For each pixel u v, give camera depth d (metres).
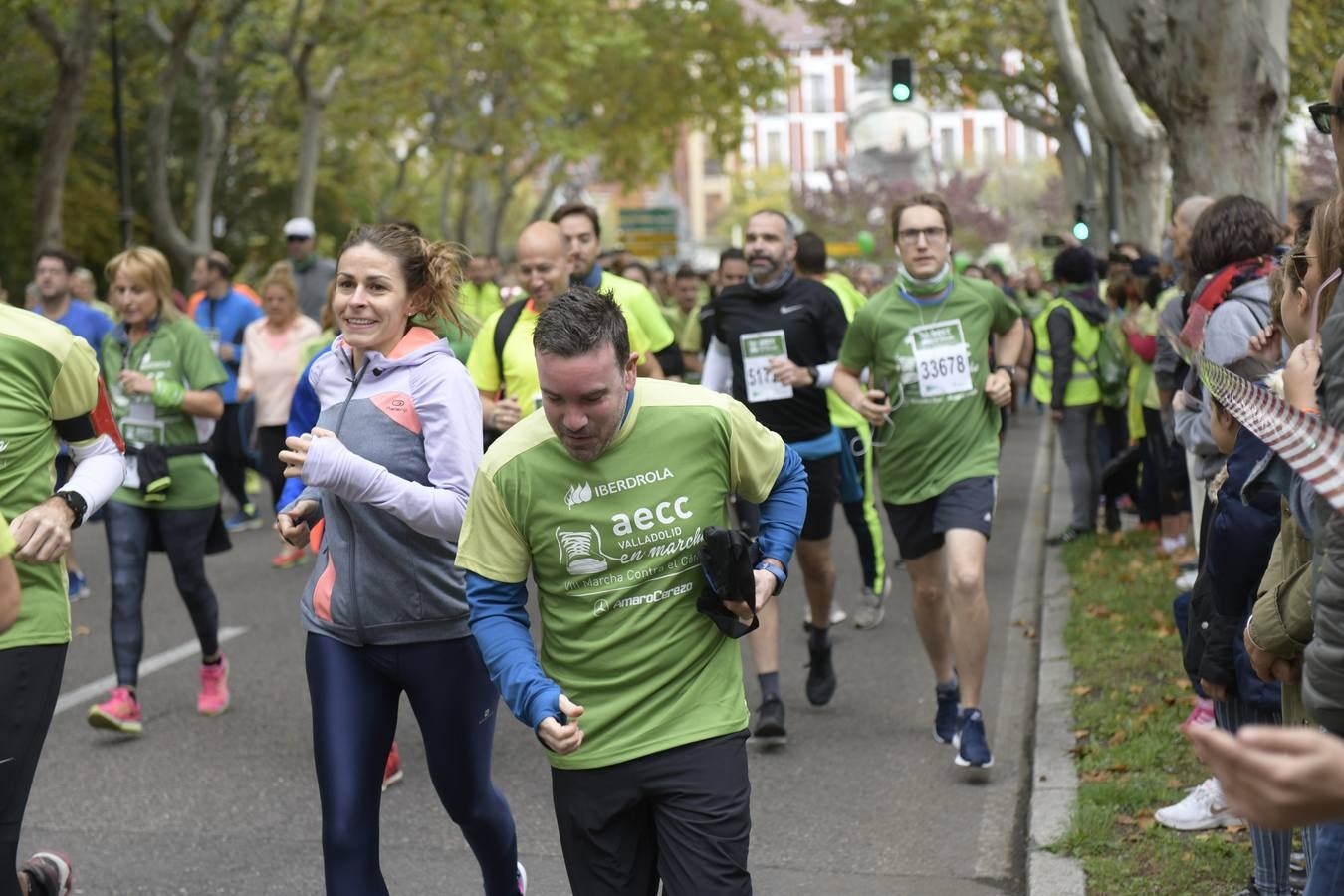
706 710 3.31
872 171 45.88
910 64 21.17
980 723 5.85
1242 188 10.28
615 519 3.28
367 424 4.00
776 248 6.79
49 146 19.92
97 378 3.91
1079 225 23.41
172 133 33.22
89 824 5.61
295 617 9.52
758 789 5.90
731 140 35.66
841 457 7.86
